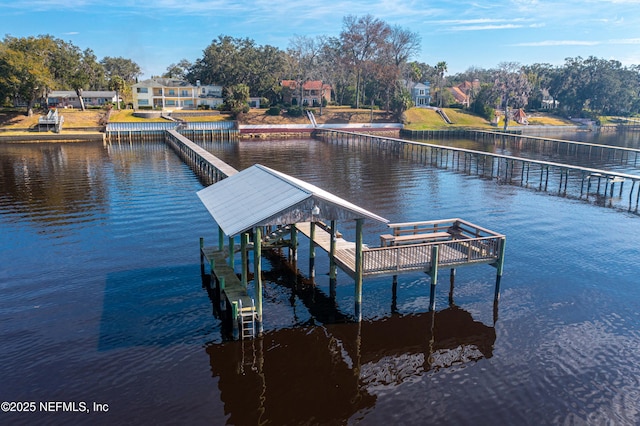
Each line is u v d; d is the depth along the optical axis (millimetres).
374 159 55188
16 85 74938
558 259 21500
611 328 15453
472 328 15453
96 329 14898
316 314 16266
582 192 36625
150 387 12156
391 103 97562
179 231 24922
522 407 11648
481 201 33250
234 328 14406
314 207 13922
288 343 14422
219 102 103062
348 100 111500
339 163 51469
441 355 13930
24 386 12086
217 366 13133
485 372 13102
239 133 83938
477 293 17953
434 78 126500
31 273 19203
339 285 18562
